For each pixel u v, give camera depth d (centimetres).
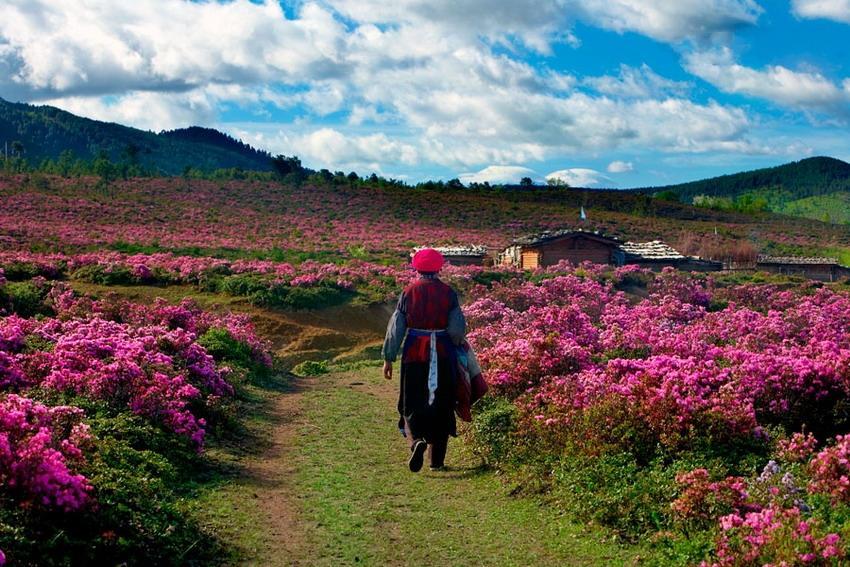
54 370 1118
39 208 9844
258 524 794
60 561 584
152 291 4169
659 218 13338
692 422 910
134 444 967
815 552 566
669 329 2045
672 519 726
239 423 1370
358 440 1296
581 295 3572
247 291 4109
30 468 633
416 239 9738
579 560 698
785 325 2017
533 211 12912
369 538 764
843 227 14325
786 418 1042
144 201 11338
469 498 920
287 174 15312
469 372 854
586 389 1057
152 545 666
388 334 829
